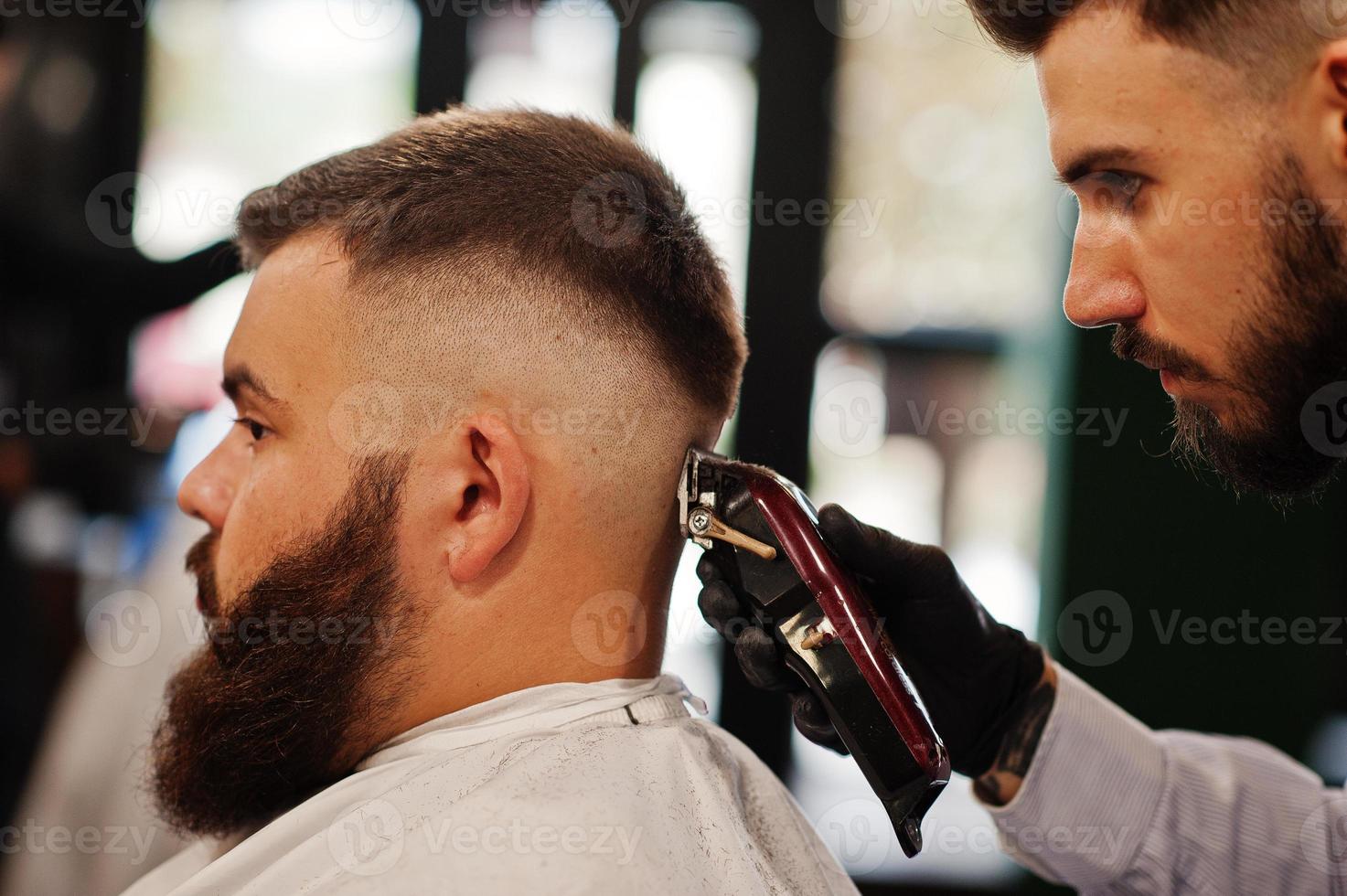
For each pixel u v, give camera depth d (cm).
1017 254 216
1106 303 58
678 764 60
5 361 169
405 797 56
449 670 62
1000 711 79
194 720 68
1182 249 55
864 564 68
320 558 62
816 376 215
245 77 208
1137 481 204
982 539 217
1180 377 59
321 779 65
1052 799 77
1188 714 206
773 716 210
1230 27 52
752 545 60
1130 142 55
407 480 61
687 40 210
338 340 61
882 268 217
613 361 62
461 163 63
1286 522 203
